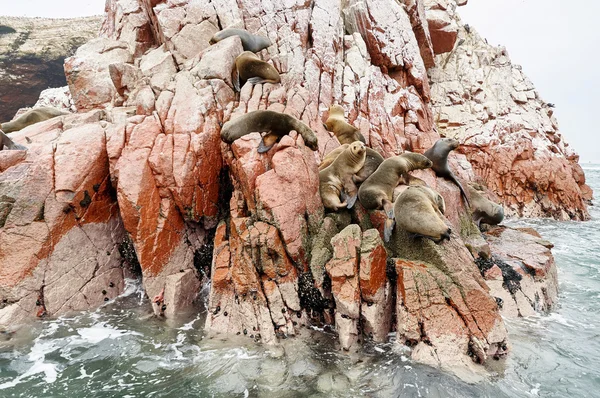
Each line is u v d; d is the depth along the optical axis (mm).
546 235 15703
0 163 7754
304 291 7273
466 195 10969
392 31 15305
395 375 5754
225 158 9055
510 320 7637
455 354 6066
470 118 20641
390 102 13680
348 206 8305
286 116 8789
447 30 20359
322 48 12992
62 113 12070
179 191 8250
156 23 12719
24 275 7281
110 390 5543
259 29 12617
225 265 7441
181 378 5793
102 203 8414
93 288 8039
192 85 9938
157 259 8047
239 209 8250
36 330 7051
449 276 6816
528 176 19375
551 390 5586
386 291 6941
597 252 13062
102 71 12078
